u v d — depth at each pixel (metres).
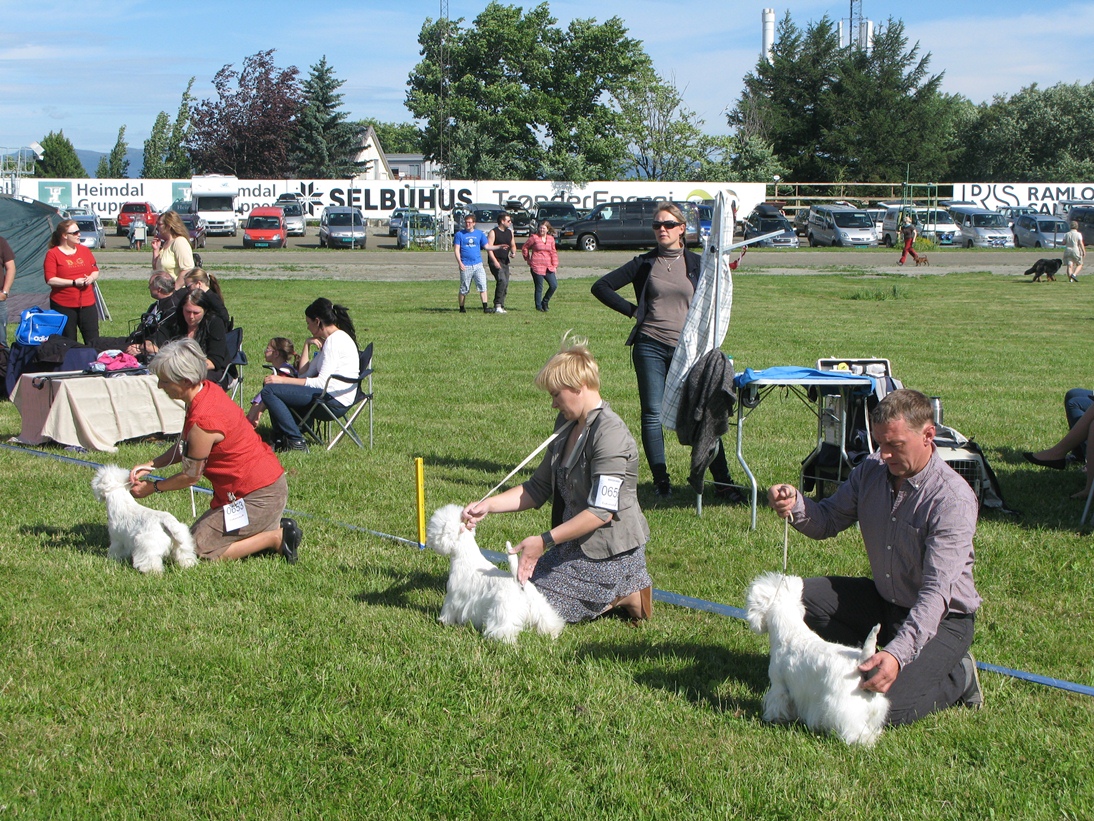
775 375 6.32
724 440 8.77
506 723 3.71
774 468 7.82
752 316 19.39
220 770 3.36
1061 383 12.04
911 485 3.80
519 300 22.23
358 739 3.57
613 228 39.62
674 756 3.48
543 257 19.66
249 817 3.12
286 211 47.50
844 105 67.31
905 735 3.62
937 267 33.50
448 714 3.75
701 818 3.12
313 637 4.43
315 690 3.93
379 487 7.11
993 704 3.91
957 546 3.66
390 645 4.35
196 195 48.41
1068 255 27.91
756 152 63.47
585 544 4.49
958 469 6.60
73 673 4.04
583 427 4.45
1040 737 3.63
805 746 3.51
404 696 3.87
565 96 67.00
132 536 5.25
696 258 7.01
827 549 5.87
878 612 4.09
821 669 3.57
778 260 36.31
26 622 4.53
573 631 4.54
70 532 5.92
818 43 70.06
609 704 3.86
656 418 7.00
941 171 68.69
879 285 26.66
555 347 14.83
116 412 8.23
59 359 9.16
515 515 6.45
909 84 69.38
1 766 3.37
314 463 7.80
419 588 5.09
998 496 6.64
